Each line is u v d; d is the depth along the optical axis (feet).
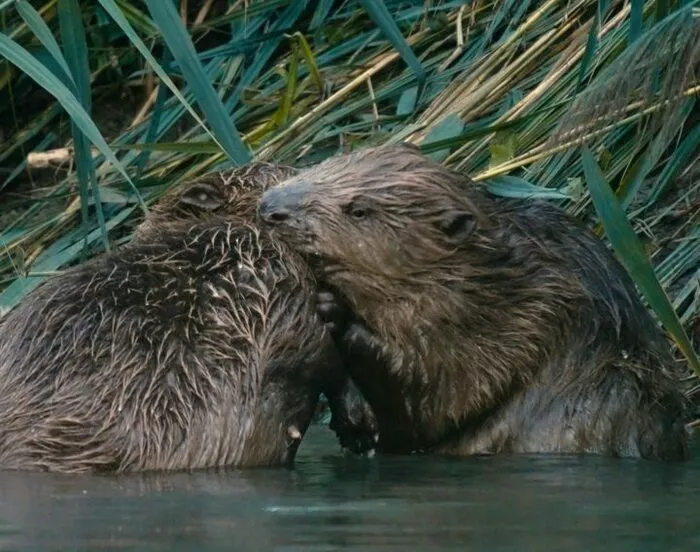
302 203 33.42
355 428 34.94
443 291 33.91
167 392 30.22
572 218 36.76
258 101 47.96
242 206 38.55
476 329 34.19
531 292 34.60
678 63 37.45
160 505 25.27
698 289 41.45
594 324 34.86
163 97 46.44
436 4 49.39
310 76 47.03
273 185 38.52
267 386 31.19
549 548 21.34
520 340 34.40
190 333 30.91
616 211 33.81
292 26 50.31
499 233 35.22
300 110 47.09
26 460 29.73
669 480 29.07
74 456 29.55
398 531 22.75
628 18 44.14
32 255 44.96
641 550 21.22
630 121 41.73
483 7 48.34
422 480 28.99
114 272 31.65
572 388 34.37
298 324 31.83
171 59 49.90
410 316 33.86
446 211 33.99
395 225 33.68
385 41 48.37
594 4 46.24
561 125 37.55
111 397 30.01
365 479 29.07
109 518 23.98
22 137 49.57
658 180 43.37
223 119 37.32
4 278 44.86
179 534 22.47
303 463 32.09
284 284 32.04
